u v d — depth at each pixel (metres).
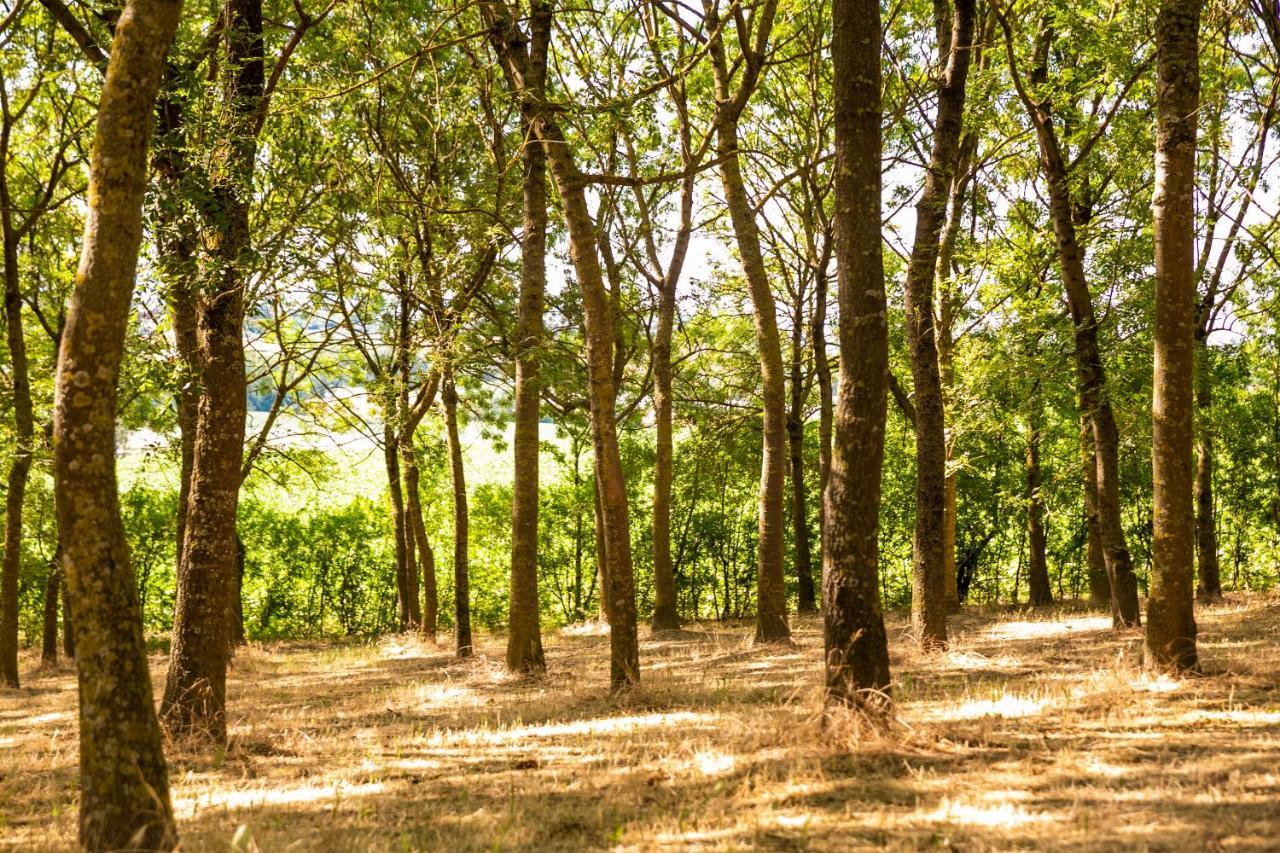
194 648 8.86
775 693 9.73
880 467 7.57
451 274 16.44
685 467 27.22
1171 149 8.82
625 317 21.16
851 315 7.59
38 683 17.05
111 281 4.96
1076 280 13.72
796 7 16.53
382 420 18.98
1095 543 18.42
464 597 16.92
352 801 6.40
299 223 13.35
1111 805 5.02
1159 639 8.89
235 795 6.67
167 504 26.27
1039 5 13.74
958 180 17.73
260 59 9.66
